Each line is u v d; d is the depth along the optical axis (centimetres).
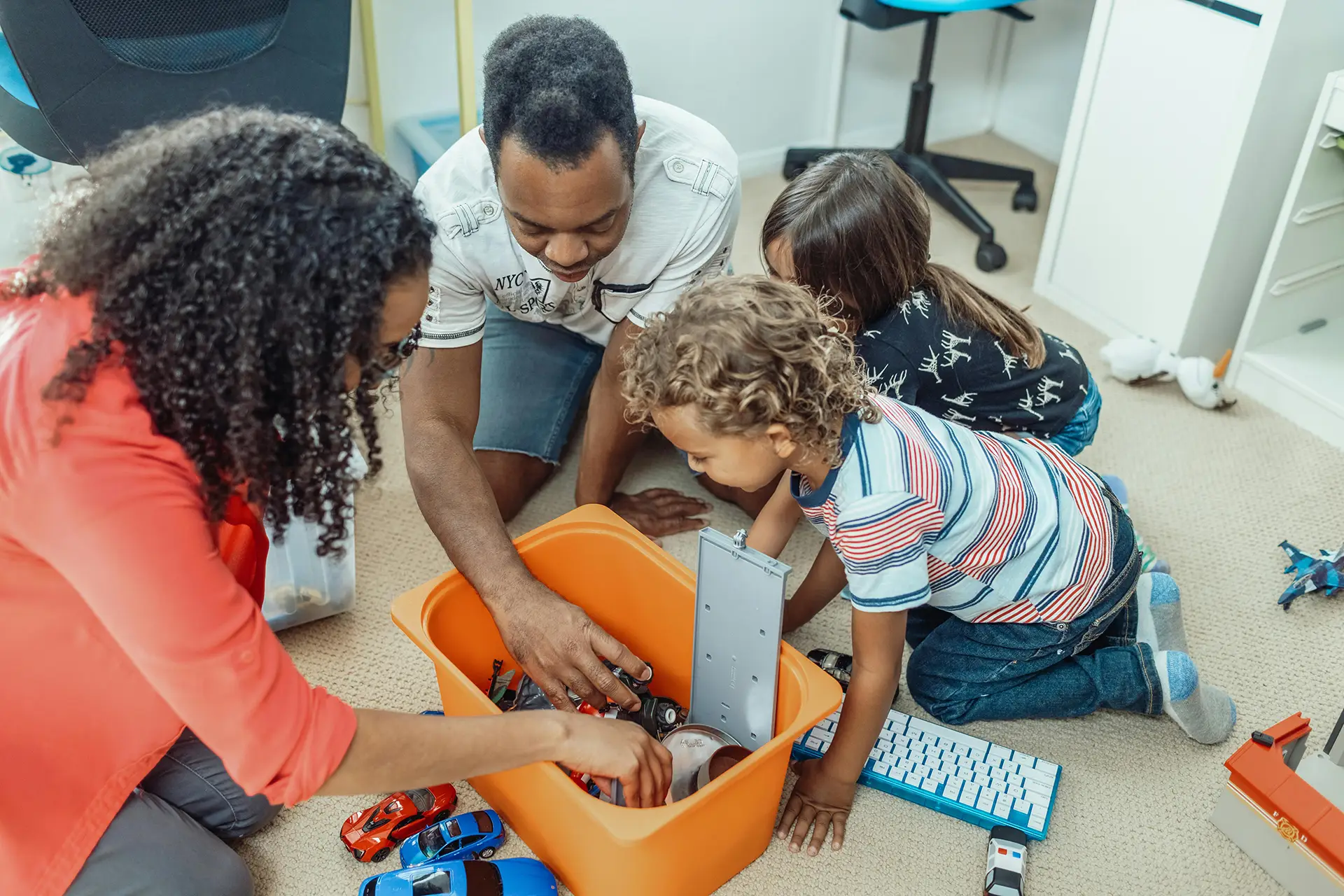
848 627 155
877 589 111
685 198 142
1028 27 275
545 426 170
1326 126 176
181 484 78
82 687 94
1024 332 150
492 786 123
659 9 238
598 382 158
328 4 156
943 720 142
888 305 146
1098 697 138
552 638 122
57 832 98
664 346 101
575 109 107
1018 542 122
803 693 115
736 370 97
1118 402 200
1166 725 142
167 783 115
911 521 110
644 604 137
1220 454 187
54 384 73
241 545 109
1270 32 172
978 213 246
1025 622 132
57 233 77
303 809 129
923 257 147
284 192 72
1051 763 135
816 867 125
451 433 140
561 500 175
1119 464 184
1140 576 145
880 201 141
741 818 115
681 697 140
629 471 182
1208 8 181
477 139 139
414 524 170
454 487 135
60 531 75
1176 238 199
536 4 233
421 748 92
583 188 111
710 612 119
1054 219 222
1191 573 164
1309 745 138
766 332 98
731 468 104
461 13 202
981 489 118
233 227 72
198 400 76
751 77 259
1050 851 127
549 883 117
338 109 167
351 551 146
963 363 146
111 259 73
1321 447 189
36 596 87
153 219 73
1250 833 126
